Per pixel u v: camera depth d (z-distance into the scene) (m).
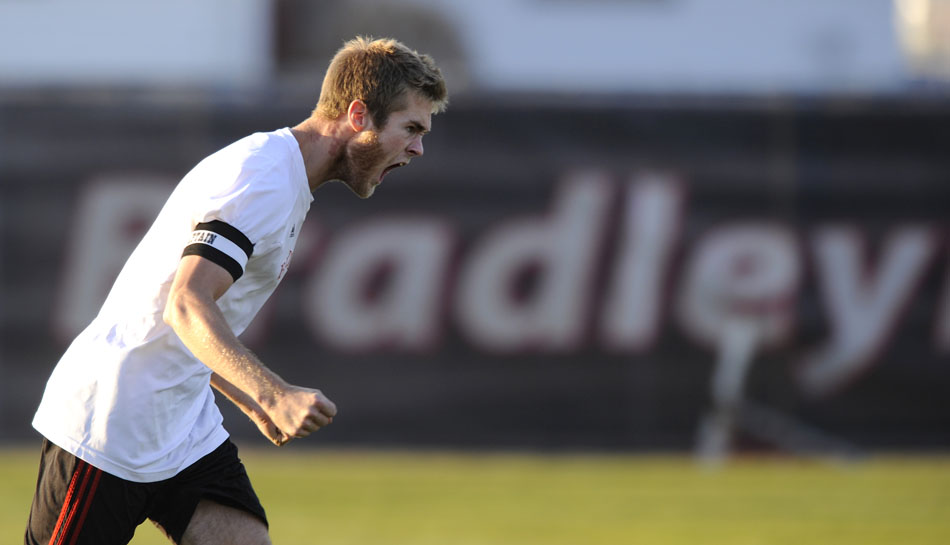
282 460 30.36
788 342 31.22
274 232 10.17
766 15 62.94
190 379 10.88
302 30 67.56
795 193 31.33
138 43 57.50
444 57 64.50
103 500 10.68
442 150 31.30
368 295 31.11
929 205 31.30
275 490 26.25
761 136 31.42
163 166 30.80
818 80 62.06
